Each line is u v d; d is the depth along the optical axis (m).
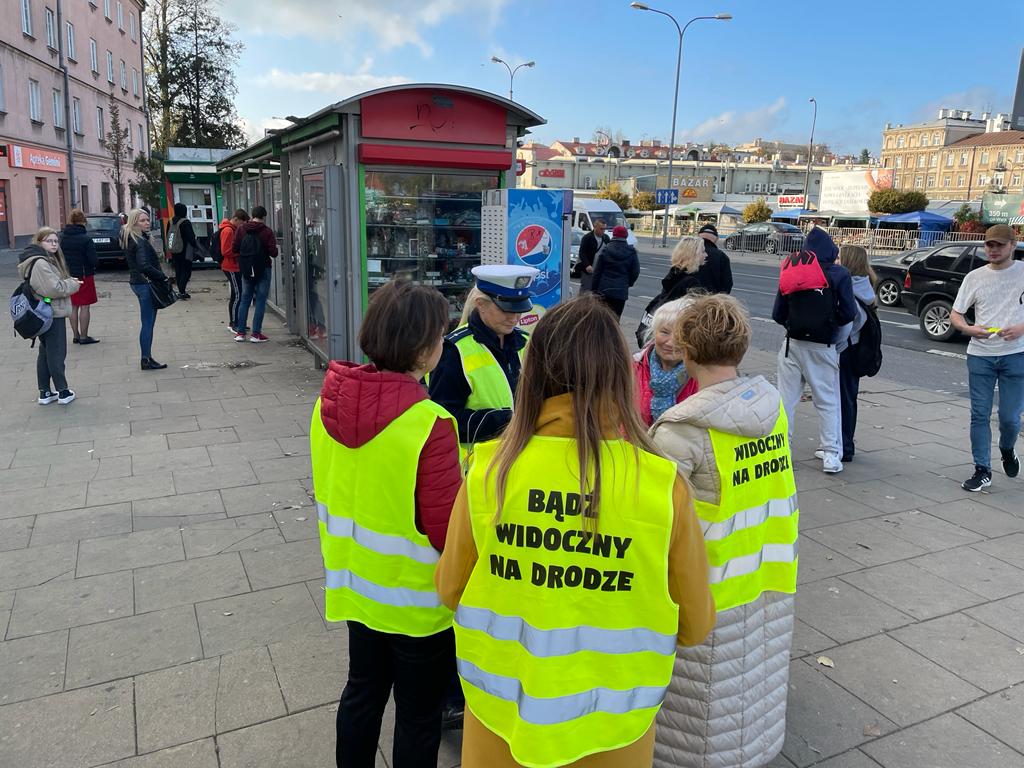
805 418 7.18
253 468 5.48
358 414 1.99
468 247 7.78
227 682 3.08
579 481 1.51
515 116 7.52
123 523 4.54
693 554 1.56
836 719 2.93
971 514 4.91
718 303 2.15
